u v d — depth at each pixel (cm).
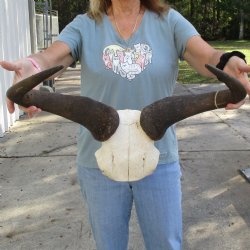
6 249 367
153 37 225
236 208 439
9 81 753
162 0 231
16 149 626
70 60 232
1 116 688
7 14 749
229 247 370
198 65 222
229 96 173
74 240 378
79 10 3191
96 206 236
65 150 620
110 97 226
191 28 224
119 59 222
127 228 245
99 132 192
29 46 955
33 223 409
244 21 4066
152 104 194
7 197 464
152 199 230
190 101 186
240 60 191
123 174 195
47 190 481
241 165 558
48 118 805
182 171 538
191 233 391
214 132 716
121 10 224
